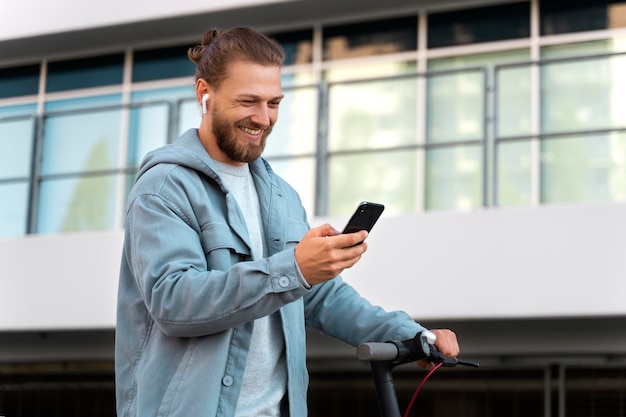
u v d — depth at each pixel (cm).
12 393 820
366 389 736
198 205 189
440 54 721
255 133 193
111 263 645
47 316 653
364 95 726
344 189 714
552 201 674
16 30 797
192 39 788
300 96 742
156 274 180
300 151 734
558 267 544
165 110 785
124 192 774
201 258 184
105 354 760
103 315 641
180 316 177
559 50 698
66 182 785
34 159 727
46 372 811
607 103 679
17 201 770
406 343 186
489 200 674
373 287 575
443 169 699
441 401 721
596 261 539
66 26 783
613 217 539
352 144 721
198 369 182
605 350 644
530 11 707
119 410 190
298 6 731
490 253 557
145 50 802
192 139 197
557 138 677
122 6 768
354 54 742
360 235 173
